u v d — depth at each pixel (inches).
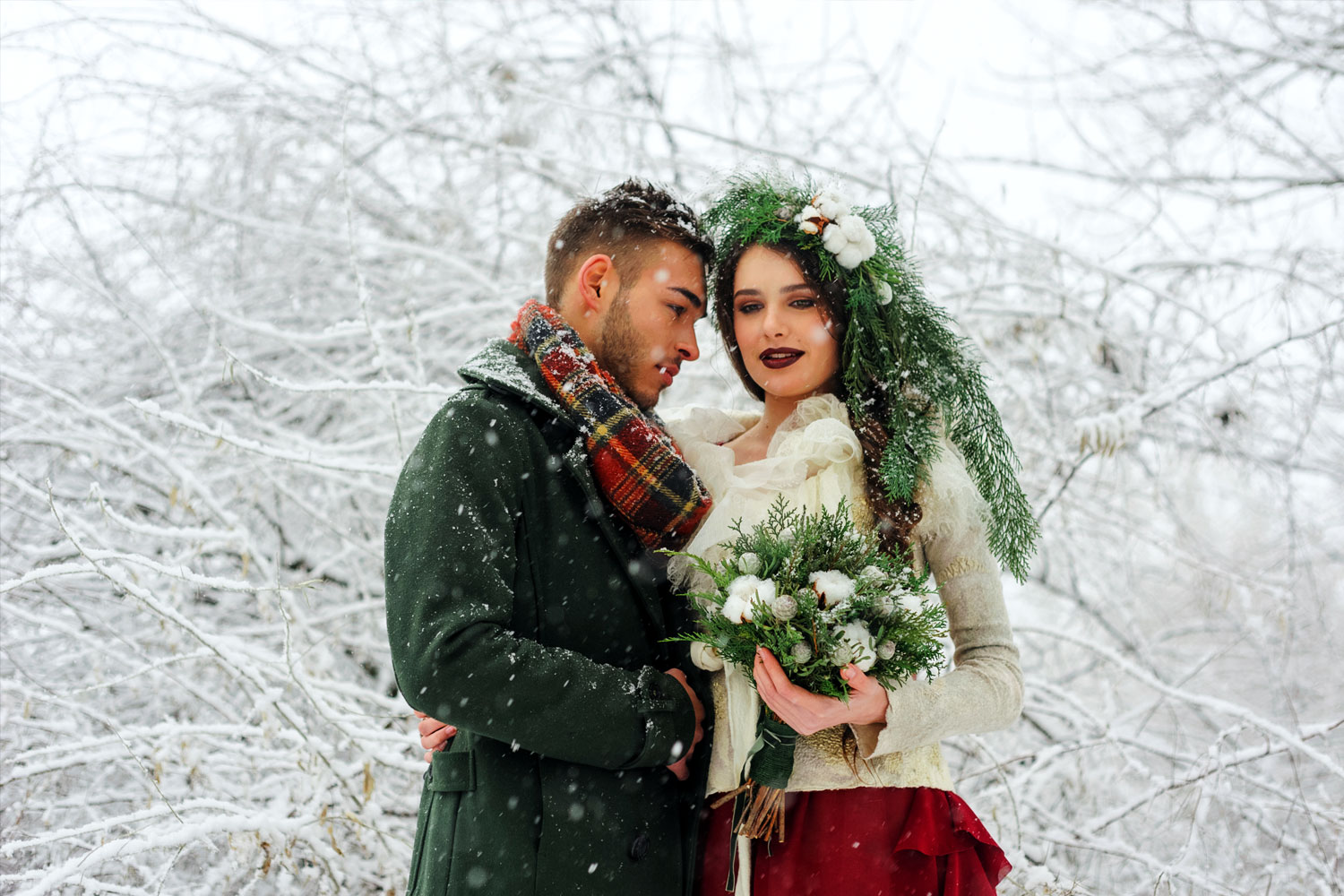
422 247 159.2
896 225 86.3
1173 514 176.6
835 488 70.1
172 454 148.6
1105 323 163.3
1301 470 179.0
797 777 66.9
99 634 141.9
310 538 157.9
